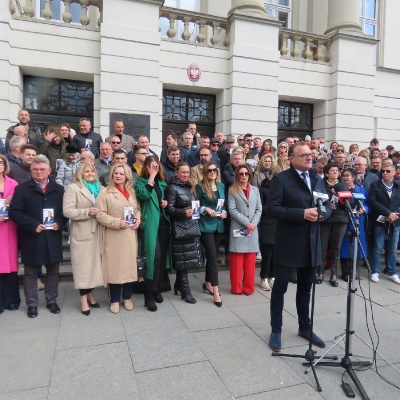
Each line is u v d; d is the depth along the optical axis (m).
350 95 10.68
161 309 4.15
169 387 2.65
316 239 3.08
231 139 6.98
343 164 6.22
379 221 5.50
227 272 5.73
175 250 4.33
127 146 6.75
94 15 9.16
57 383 2.68
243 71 9.33
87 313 3.96
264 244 4.93
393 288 5.21
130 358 3.04
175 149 5.04
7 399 2.49
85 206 4.00
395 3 13.18
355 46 10.68
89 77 8.40
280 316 3.29
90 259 3.93
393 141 11.97
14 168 4.68
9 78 7.52
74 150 5.61
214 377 2.79
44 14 7.95
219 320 3.86
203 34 9.32
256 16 9.31
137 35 8.30
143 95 8.42
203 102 9.88
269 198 3.25
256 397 2.56
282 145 6.35
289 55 11.10
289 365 2.98
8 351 3.12
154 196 4.16
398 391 2.69
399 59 13.16
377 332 3.63
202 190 4.54
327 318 4.03
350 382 2.77
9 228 3.95
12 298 4.05
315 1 12.63
